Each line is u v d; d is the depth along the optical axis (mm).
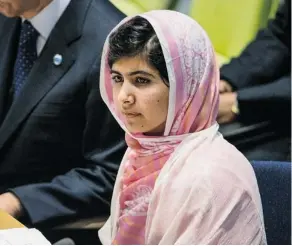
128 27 3268
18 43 5547
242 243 3012
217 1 5461
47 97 5273
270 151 5496
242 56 5473
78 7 5359
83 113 5289
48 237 5242
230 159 3250
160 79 3232
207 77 3379
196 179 3105
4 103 5523
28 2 5215
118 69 3281
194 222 3010
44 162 5395
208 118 3418
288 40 5336
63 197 5180
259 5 5375
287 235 4234
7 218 3850
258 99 5453
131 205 3521
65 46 5293
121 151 5230
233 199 3047
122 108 3311
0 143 5414
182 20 3379
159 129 3412
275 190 4254
